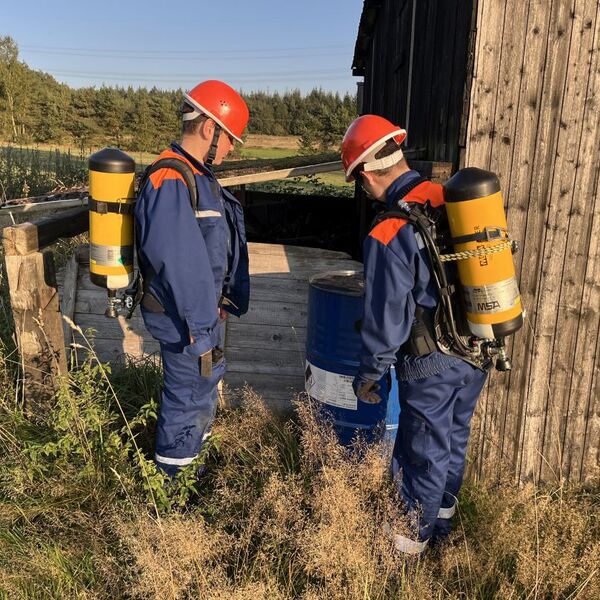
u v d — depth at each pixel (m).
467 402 2.58
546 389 3.28
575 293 3.14
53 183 8.26
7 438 3.10
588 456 3.36
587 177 3.00
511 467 3.40
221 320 3.15
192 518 2.52
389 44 6.95
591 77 2.88
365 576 2.24
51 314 3.34
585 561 2.46
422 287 2.26
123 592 2.37
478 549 2.72
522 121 2.95
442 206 2.27
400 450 2.60
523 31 2.86
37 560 2.46
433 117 3.92
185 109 2.71
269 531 2.42
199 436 2.97
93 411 2.94
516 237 3.09
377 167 2.36
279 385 4.10
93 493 2.84
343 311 3.04
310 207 9.52
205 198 2.65
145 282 2.70
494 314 2.20
